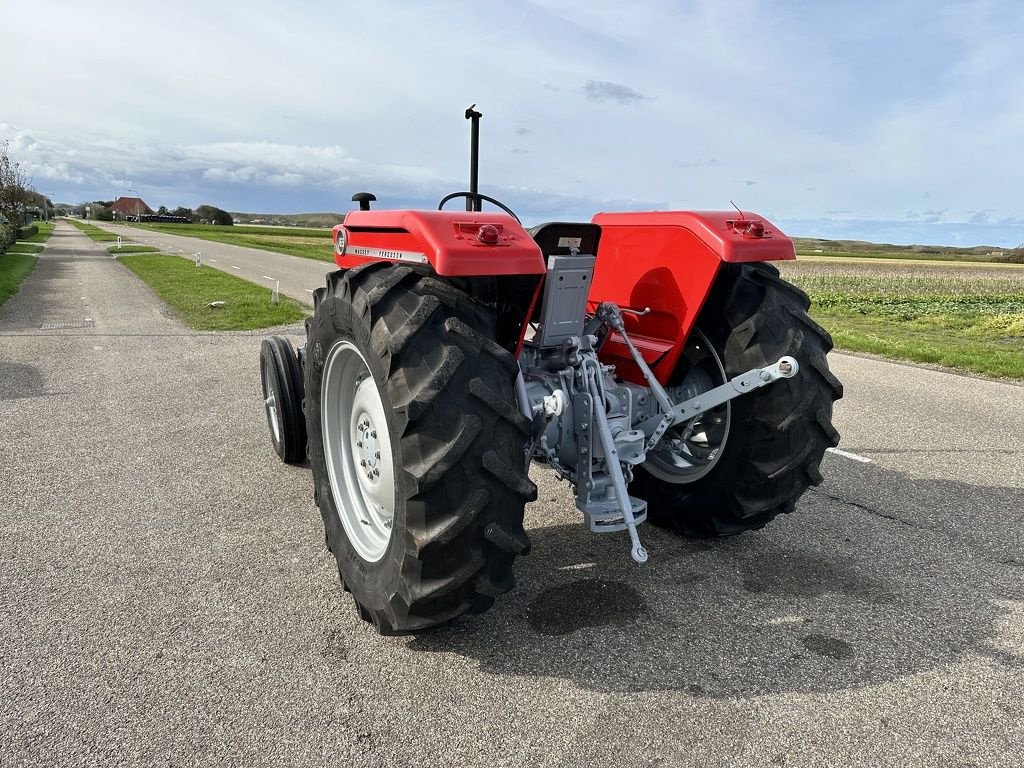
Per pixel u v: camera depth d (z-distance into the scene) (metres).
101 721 2.16
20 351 8.38
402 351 2.17
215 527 3.58
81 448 4.79
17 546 3.34
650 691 2.33
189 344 8.99
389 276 2.35
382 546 2.67
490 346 2.22
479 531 2.19
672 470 3.37
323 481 3.04
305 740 2.09
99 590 2.95
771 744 2.09
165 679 2.37
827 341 2.88
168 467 4.44
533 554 3.32
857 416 5.94
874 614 2.83
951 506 3.96
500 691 2.33
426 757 2.03
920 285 26.20
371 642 2.60
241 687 2.33
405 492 2.18
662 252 3.00
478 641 2.61
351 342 2.58
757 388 2.78
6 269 20.17
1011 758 2.04
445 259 2.12
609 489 2.74
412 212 2.32
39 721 2.16
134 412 5.71
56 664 2.44
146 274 20.08
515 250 2.24
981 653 2.57
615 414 2.82
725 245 2.68
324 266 26.12
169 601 2.87
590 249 2.77
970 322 13.88
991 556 3.36
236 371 7.32
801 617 2.79
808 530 3.62
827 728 2.16
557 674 2.42
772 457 2.87
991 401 6.52
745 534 3.57
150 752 2.04
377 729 2.14
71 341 9.12
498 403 2.15
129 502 3.88
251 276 20.83
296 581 3.05
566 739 2.11
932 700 2.30
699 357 3.10
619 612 2.82
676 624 2.73
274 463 4.54
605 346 3.27
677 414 2.88
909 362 8.70
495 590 2.29
